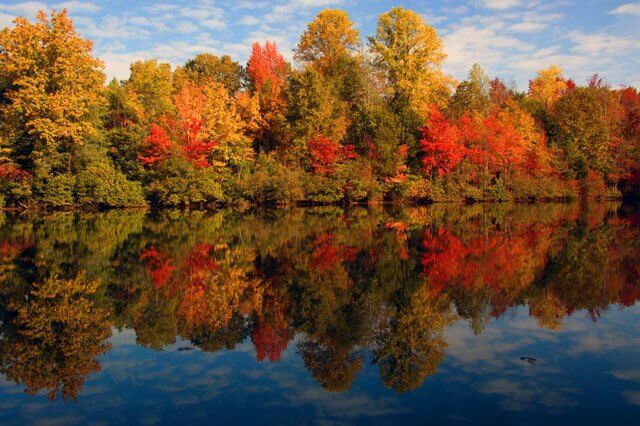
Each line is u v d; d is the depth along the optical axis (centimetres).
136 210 3694
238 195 4200
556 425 537
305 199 4469
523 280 1286
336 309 1029
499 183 5038
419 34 5450
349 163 4562
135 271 1396
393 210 3878
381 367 715
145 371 704
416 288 1209
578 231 2338
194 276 1343
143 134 3981
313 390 638
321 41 6072
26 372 702
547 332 866
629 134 5809
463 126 4838
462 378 669
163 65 5275
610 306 1034
